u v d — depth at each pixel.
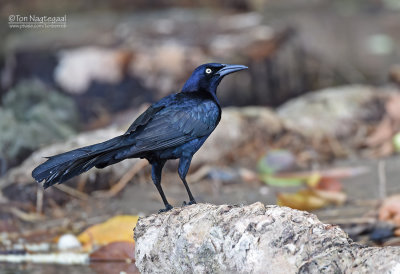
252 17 18.38
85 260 8.38
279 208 6.17
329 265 5.49
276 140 13.11
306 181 11.13
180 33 16.47
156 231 6.58
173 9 19.92
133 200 10.48
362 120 13.88
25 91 12.96
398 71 16.00
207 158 11.95
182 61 14.72
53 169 6.52
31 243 9.11
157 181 7.57
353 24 22.56
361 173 11.37
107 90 14.84
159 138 7.28
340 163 12.28
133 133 7.18
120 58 14.74
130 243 8.49
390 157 12.42
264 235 5.97
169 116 7.46
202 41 15.59
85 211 10.20
